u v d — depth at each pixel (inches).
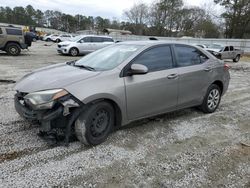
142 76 154.4
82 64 166.9
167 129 172.6
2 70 382.0
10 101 216.7
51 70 157.0
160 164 128.5
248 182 117.5
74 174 115.9
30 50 839.7
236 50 840.9
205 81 195.9
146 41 175.9
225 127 183.3
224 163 133.0
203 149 147.4
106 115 143.8
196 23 2778.1
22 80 150.6
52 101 125.7
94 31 3580.2
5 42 611.5
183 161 132.7
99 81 137.9
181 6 2800.2
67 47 697.0
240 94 297.0
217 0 1939.0
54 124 132.0
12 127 160.9
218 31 2278.5
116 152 137.1
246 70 583.5
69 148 138.0
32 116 131.9
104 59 163.6
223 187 113.0
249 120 201.5
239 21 1883.6
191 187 111.7
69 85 130.5
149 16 3026.6
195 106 205.5
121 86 144.0
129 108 150.5
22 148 135.6
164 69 167.5
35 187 105.6
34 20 4222.4
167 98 169.8
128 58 153.3
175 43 181.2
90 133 137.1
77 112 132.0
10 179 109.6
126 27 3503.9
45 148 136.8
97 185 109.3
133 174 118.6
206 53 204.5
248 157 140.6
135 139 154.2
